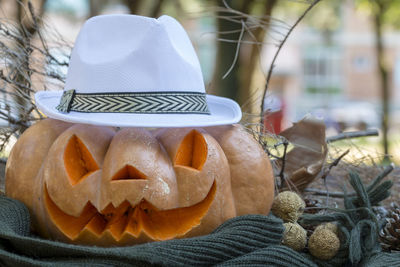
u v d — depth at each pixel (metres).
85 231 0.94
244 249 0.90
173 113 0.95
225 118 1.04
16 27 1.31
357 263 0.96
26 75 1.26
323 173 1.21
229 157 0.99
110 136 0.99
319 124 1.19
